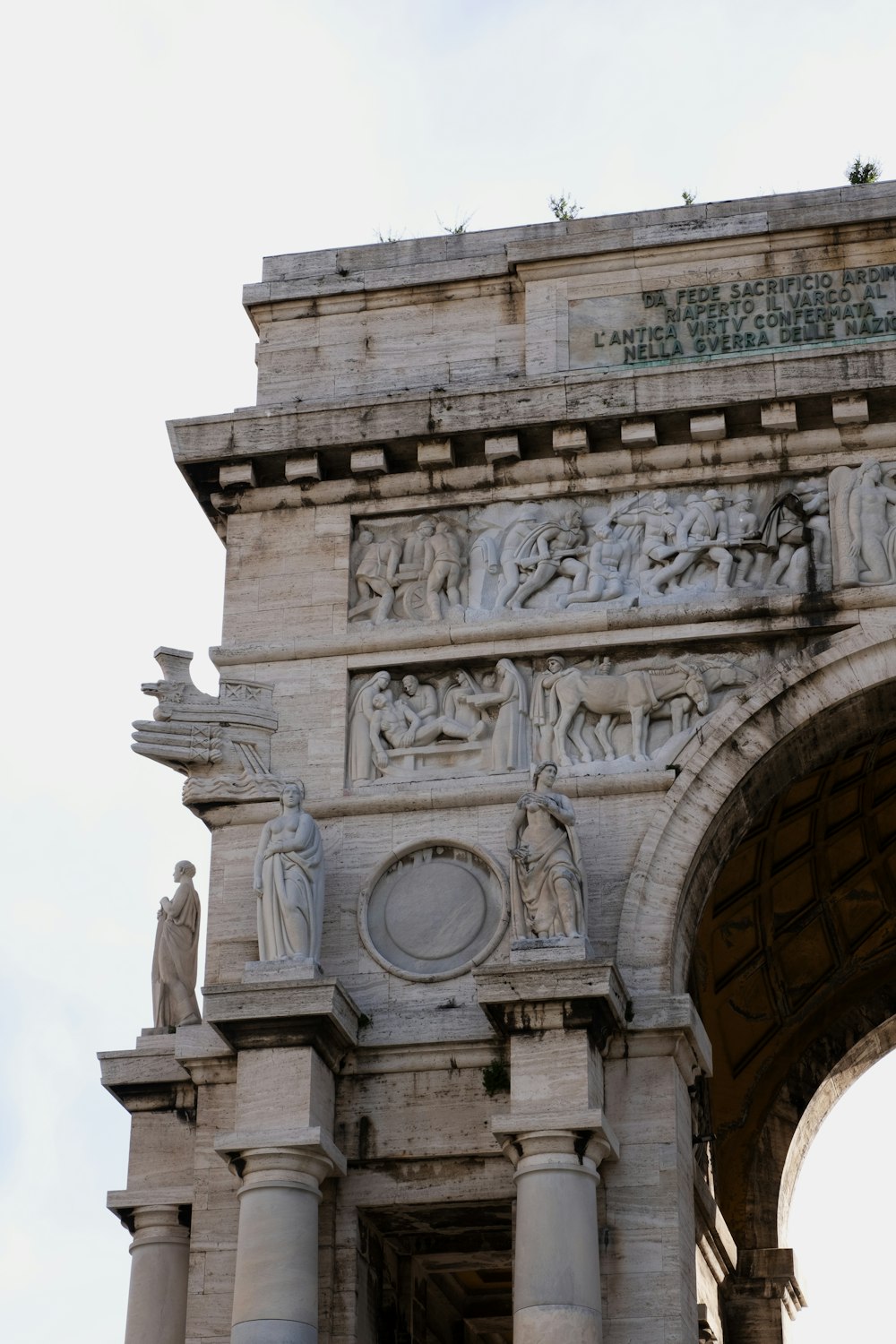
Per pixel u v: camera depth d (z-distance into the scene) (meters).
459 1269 27.50
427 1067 25.27
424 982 25.64
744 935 32.47
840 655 26.17
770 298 28.72
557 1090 23.66
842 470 27.27
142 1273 25.97
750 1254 33.12
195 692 27.38
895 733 29.69
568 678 26.84
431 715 27.19
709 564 27.34
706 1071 25.72
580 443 27.66
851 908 33.28
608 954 25.33
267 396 29.73
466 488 28.28
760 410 27.33
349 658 27.61
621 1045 24.80
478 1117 24.97
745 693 26.39
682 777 26.00
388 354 29.67
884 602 26.36
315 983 24.53
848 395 27.11
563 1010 23.88
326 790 26.91
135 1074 26.58
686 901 25.73
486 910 25.97
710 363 27.55
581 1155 23.53
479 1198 24.69
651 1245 23.88
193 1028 26.02
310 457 28.45
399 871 26.44
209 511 29.14
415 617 27.80
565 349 28.97
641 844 25.75
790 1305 33.78
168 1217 26.12
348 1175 25.08
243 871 26.64
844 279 28.61
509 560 27.75
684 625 26.77
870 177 31.00
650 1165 24.22
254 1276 23.61
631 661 26.97
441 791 26.53
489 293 29.72
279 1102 24.30
